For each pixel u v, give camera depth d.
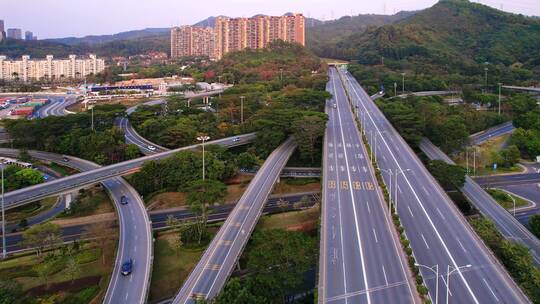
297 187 154.62
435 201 111.94
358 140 171.50
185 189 127.62
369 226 96.56
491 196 135.38
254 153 173.62
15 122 198.88
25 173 143.62
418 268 77.44
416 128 180.38
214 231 118.25
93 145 174.75
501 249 90.19
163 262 102.81
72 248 105.94
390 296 71.06
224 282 83.19
